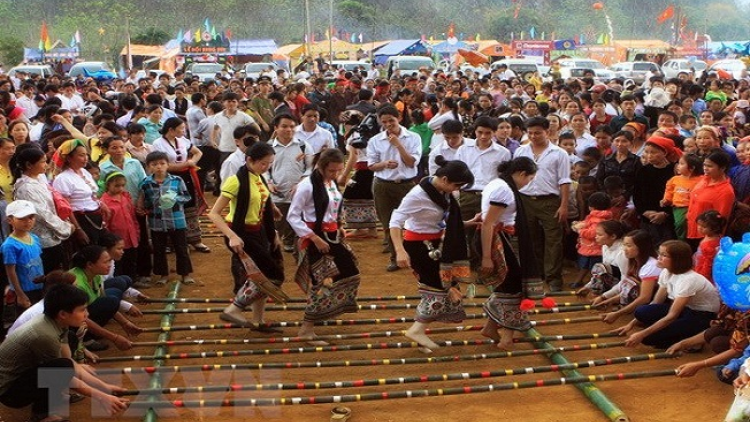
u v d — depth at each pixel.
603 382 6.79
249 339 7.43
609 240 8.58
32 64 46.62
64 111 12.31
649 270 7.84
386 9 86.44
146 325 8.23
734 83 22.61
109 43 67.94
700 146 9.20
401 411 6.31
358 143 11.38
